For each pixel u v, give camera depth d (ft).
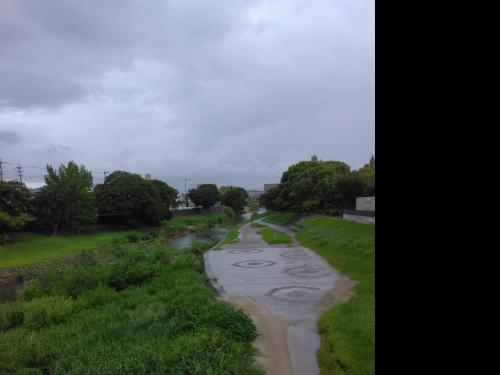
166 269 49.29
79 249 104.99
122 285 43.50
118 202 148.87
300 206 151.53
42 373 22.43
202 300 31.53
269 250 74.95
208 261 61.36
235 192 330.54
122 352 22.26
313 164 182.09
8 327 33.06
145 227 161.79
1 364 22.36
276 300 35.73
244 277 47.24
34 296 40.19
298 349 24.09
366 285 35.94
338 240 68.59
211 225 209.26
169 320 27.89
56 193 121.90
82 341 25.88
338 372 20.13
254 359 21.50
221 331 24.43
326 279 44.45
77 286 41.24
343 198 118.32
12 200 107.34
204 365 19.42
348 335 24.11
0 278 72.95
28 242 106.63
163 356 20.48
